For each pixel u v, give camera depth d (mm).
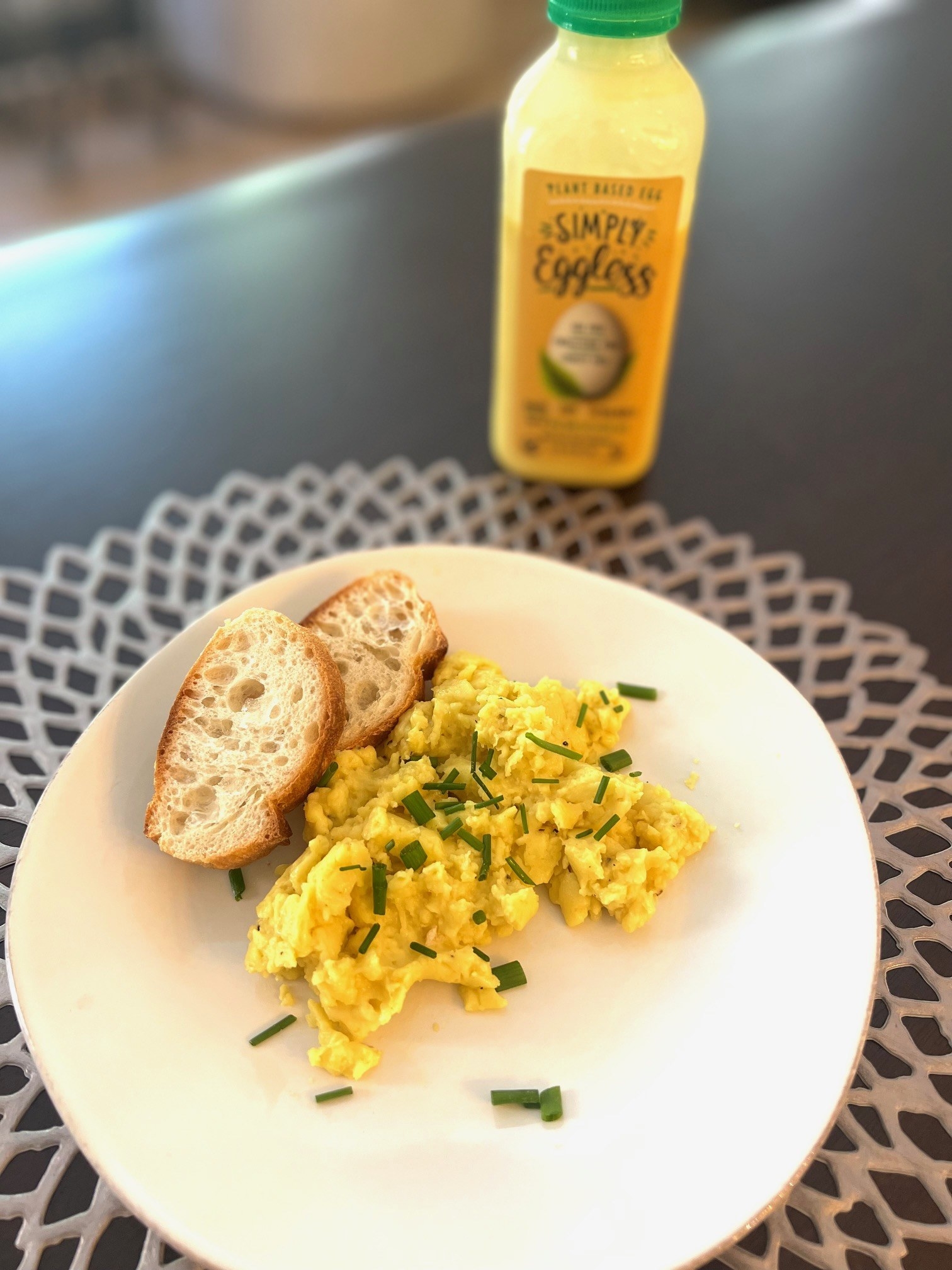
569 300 334
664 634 302
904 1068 239
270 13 810
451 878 248
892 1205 219
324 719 270
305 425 395
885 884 271
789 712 280
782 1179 203
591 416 361
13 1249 212
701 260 463
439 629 295
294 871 245
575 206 312
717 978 243
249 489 374
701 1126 218
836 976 234
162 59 900
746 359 420
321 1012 236
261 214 474
